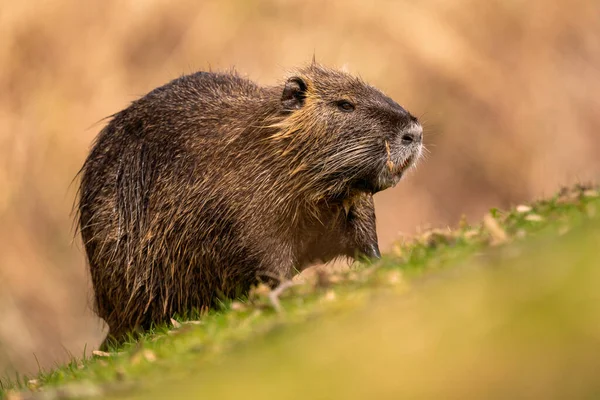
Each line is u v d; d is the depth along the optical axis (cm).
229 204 1825
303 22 4525
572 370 936
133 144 1980
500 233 1418
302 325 1260
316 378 1054
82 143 4338
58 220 4278
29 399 1307
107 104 4384
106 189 1997
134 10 4475
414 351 1042
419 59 4538
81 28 4450
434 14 4606
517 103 4591
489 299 1106
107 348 2041
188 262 1881
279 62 4469
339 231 1877
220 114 1898
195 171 1869
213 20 4503
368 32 4525
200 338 1409
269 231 1819
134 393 1224
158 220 1906
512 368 964
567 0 4738
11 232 4194
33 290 4128
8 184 4222
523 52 4669
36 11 4400
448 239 1535
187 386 1177
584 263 1116
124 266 1966
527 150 4541
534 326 1014
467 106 4572
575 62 4725
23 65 4391
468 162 4519
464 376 978
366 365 1048
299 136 1802
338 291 1415
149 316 1956
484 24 4653
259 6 4538
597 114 4684
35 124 4347
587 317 995
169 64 4484
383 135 1780
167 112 1961
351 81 1847
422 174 4438
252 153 1823
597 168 4600
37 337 4056
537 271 1149
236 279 1845
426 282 1262
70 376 1525
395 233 4291
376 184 1811
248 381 1108
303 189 1808
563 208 1543
